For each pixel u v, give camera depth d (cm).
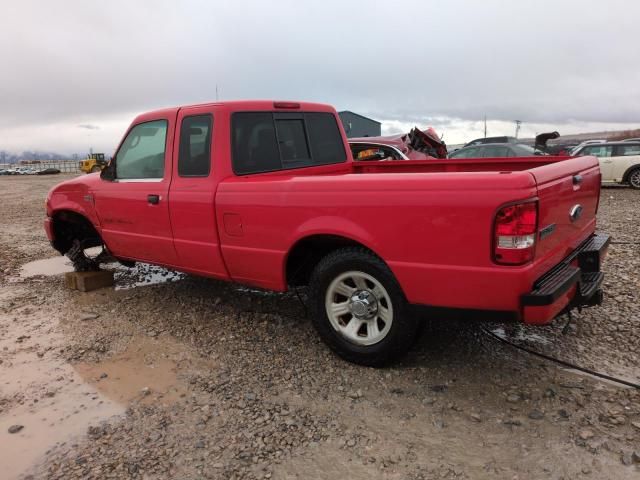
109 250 549
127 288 593
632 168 1558
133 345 431
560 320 438
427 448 280
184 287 584
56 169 7456
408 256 321
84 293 580
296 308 500
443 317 323
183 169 443
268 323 464
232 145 422
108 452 288
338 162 537
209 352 411
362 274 352
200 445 290
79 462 280
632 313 447
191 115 435
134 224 495
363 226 336
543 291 296
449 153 1459
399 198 319
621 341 396
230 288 572
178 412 325
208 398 340
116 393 352
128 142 497
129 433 305
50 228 602
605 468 258
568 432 288
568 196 346
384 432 296
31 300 562
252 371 375
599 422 295
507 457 270
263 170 448
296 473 265
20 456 287
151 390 354
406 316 340
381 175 333
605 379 342
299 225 365
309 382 355
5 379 378
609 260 623
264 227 387
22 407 338
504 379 347
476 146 1392
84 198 546
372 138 1024
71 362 403
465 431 294
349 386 347
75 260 605
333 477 261
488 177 293
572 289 334
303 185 362
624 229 841
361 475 262
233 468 271
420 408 318
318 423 307
